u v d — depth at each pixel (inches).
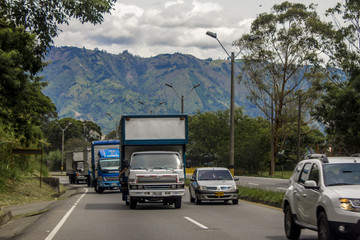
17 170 1364.4
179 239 469.1
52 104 1534.2
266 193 964.0
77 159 2393.0
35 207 936.9
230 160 1290.6
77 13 577.6
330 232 368.2
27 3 604.1
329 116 1706.4
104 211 807.7
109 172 1466.5
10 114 1158.3
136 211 801.6
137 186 821.9
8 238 496.1
